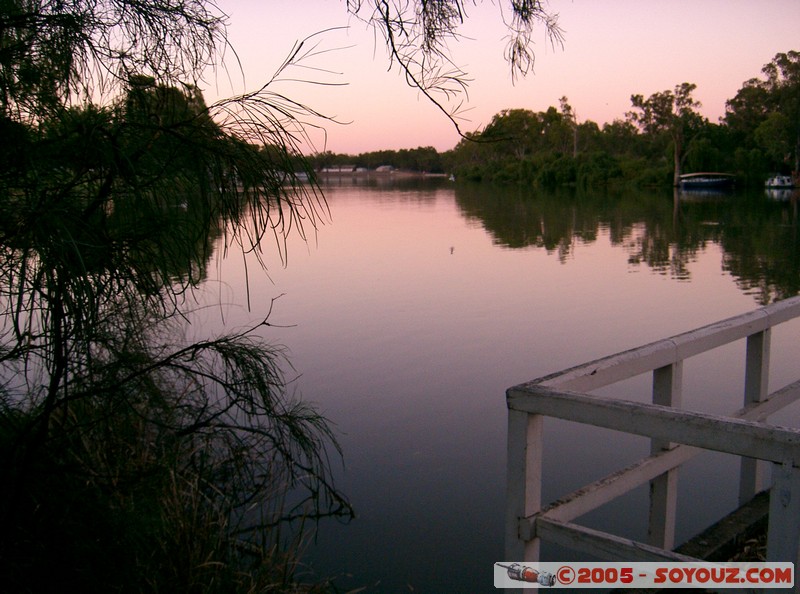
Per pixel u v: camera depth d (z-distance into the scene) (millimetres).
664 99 67312
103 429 2572
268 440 3480
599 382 2016
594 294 11047
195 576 2635
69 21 1879
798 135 57938
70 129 1811
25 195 1718
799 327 8195
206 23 2139
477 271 13367
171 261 1897
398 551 3457
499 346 7660
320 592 3064
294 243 17531
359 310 9508
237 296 10141
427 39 2312
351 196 47156
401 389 6129
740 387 6027
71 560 2170
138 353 2240
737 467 4324
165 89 1948
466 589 3143
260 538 3412
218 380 2561
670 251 16984
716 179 58438
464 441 4941
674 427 1634
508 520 1952
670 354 2217
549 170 66438
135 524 2430
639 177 62031
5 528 2027
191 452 3203
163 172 1825
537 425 1927
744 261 15164
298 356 7133
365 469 4441
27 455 2035
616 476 2121
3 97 1799
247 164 1814
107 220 1863
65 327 1753
